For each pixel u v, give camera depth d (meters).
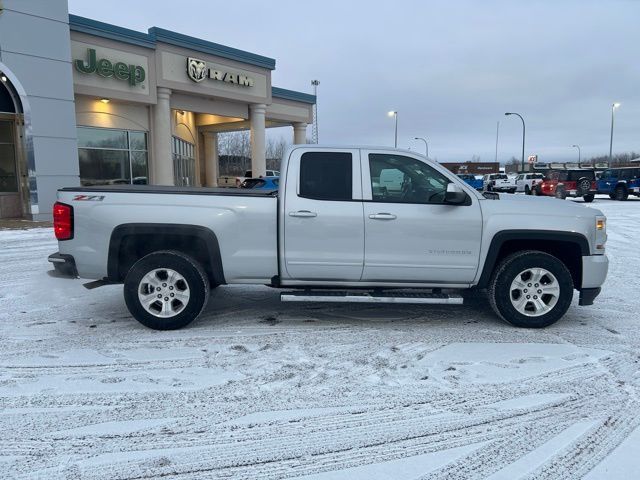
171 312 5.35
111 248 5.23
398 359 4.62
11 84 15.03
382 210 5.25
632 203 27.48
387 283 5.42
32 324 5.62
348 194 5.31
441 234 5.27
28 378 4.20
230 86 23.97
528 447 3.23
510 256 5.40
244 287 7.41
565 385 4.09
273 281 5.42
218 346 4.94
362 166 5.34
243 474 2.95
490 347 4.92
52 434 3.35
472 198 5.35
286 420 3.55
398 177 5.39
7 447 3.20
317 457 3.12
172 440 3.29
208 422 3.52
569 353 4.76
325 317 5.91
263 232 5.28
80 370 4.36
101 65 18.33
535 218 5.29
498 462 3.07
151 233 5.22
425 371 4.36
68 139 16.25
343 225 5.24
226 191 5.57
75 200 5.25
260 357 4.66
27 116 15.23
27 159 15.37
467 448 3.22
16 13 14.70
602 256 5.45
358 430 3.43
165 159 21.45
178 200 5.26
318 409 3.71
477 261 5.33
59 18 15.71
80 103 18.80
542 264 5.32
